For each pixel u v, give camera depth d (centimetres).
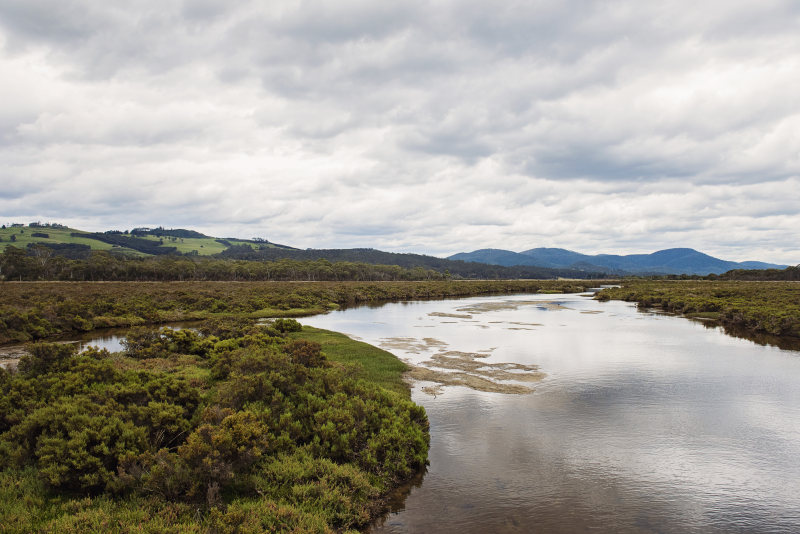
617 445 1333
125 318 3931
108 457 960
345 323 4394
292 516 845
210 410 1179
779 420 1555
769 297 5372
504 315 5181
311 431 1212
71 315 3594
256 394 1357
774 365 2412
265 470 1013
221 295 6069
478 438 1380
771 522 936
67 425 1020
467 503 995
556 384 2017
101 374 1439
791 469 1185
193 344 2492
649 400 1780
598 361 2517
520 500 1010
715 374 2209
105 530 743
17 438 1015
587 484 1090
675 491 1062
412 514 947
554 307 6303
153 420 1115
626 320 4603
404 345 3034
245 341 2484
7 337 2934
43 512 811
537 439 1375
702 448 1315
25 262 9844
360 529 889
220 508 857
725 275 15275
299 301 5922
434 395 1838
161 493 890
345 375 1845
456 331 3778
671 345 3045
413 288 9700
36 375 1486
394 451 1181
